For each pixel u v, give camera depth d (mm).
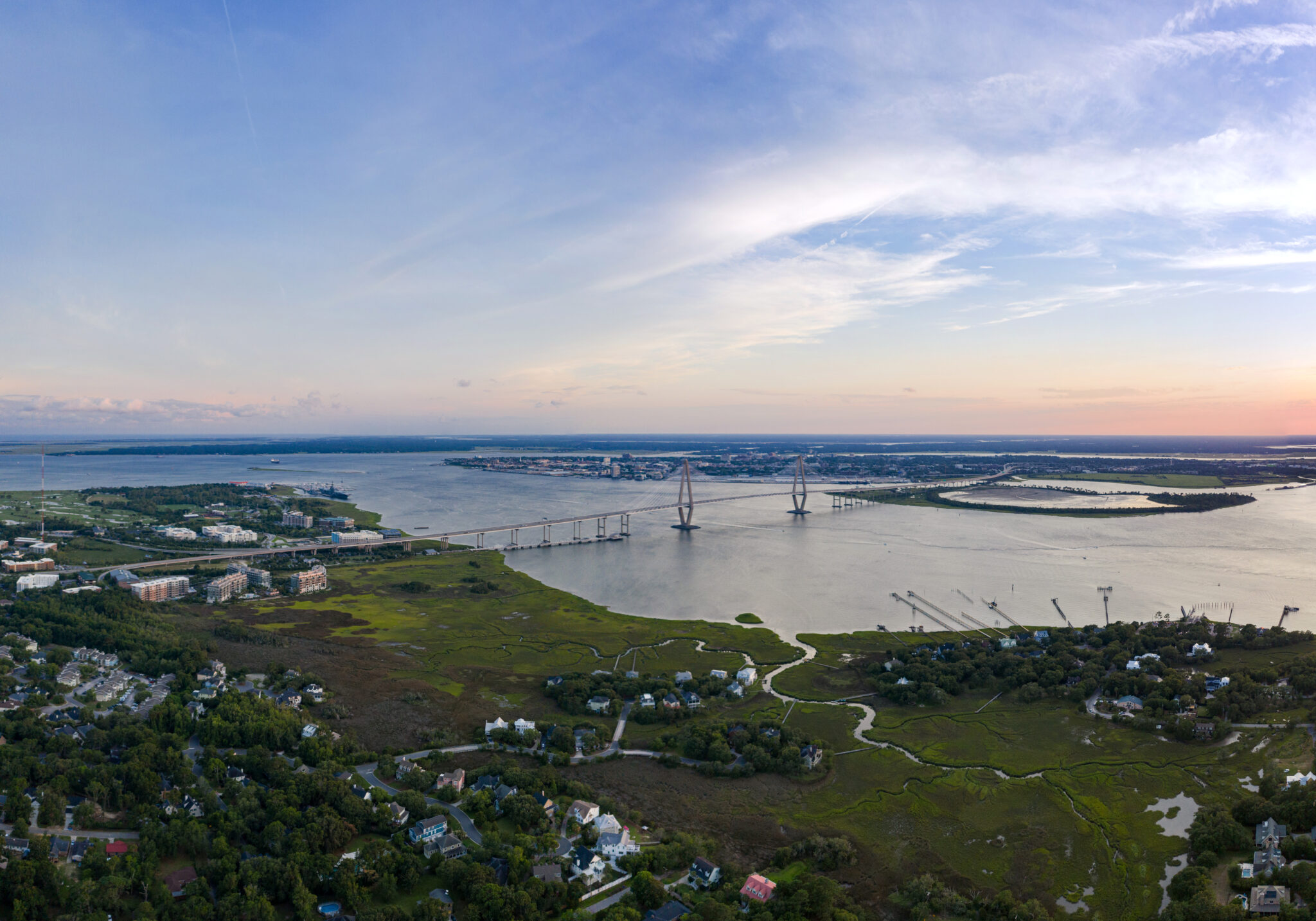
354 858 162250
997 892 163250
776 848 179750
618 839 171625
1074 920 154125
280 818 173750
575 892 155125
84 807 176000
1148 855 175625
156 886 149125
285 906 152625
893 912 157750
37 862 151000
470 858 163750
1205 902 145625
